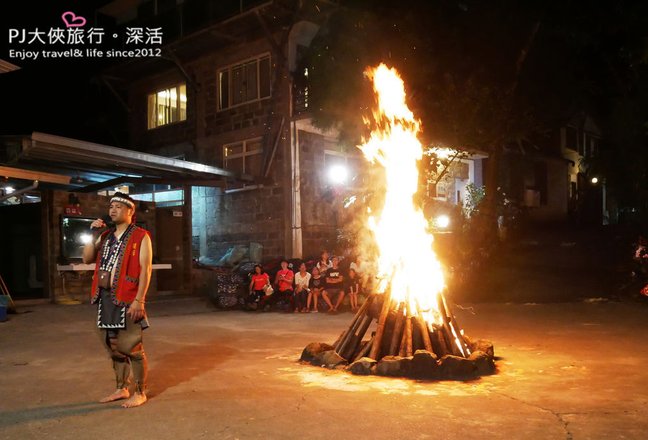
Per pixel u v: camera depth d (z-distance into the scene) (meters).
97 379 6.07
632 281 14.88
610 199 28.66
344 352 6.95
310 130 17.58
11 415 4.72
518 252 19.00
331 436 4.14
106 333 5.01
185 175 16.02
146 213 15.76
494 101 15.91
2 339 9.12
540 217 25.06
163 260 16.14
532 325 10.17
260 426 4.38
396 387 5.65
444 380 5.97
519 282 15.82
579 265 17.36
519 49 17.14
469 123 15.55
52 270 13.70
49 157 13.10
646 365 6.67
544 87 19.17
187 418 4.59
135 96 22.09
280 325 10.91
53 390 5.58
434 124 15.54
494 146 17.06
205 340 8.93
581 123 28.11
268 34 16.97
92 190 17.05
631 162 20.03
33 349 8.12
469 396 5.28
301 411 4.78
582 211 27.69
